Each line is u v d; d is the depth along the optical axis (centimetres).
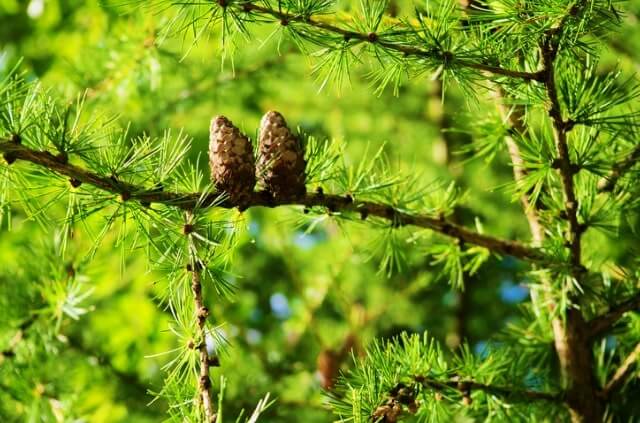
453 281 134
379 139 196
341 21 124
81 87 148
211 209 122
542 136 126
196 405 117
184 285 120
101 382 148
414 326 182
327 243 179
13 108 119
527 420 131
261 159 121
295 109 192
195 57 153
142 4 122
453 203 131
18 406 141
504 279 185
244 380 154
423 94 193
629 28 147
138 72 148
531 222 133
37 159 118
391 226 129
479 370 129
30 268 140
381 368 124
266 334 186
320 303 176
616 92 125
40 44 197
